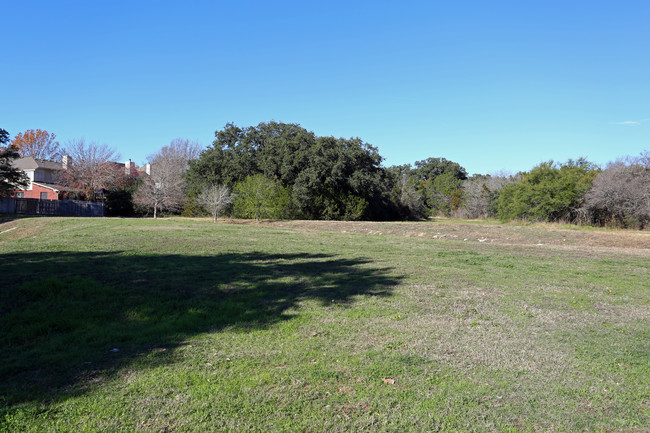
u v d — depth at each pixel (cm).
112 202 4578
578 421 354
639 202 3122
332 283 902
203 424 338
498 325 626
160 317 639
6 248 1305
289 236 1973
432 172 8856
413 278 970
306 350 507
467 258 1312
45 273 891
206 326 600
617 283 949
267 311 676
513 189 4216
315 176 3691
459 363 476
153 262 1082
